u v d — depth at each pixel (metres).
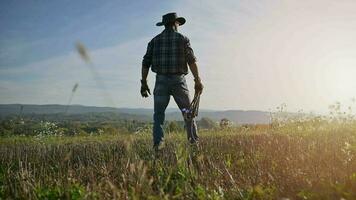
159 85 9.60
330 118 17.92
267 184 5.62
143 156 8.80
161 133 9.39
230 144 10.94
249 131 17.86
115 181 6.00
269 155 8.16
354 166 6.32
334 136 11.79
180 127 14.12
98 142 14.05
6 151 12.45
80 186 5.62
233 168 7.16
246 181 5.73
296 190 5.31
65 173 7.11
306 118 18.66
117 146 11.79
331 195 4.98
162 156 8.17
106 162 8.66
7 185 6.11
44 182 6.29
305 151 8.36
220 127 19.72
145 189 4.56
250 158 8.08
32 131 16.89
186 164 6.20
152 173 6.63
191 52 9.59
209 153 9.09
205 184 5.66
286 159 7.31
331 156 7.39
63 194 5.34
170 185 5.80
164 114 9.59
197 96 9.59
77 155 10.58
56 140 16.50
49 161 10.00
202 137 14.00
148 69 9.99
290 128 17.73
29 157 10.84
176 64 9.55
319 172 6.03
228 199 5.05
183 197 4.96
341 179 5.52
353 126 15.73
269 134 13.70
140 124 15.09
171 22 9.70
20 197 5.43
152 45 9.84
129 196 4.73
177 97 9.60
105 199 4.94
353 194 4.84
